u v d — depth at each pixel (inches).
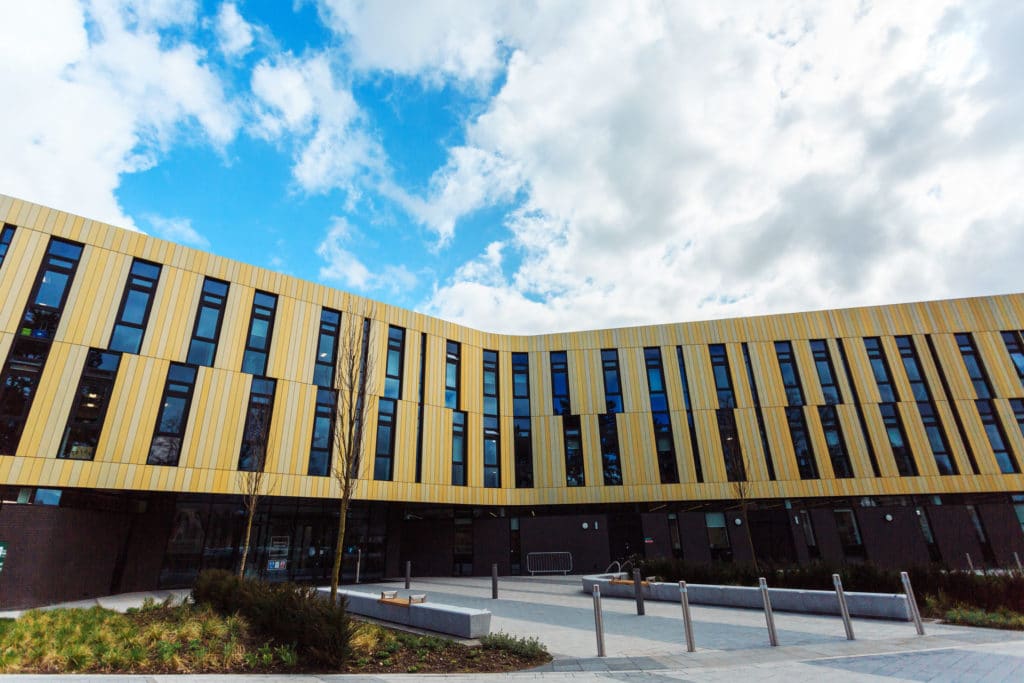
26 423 580.7
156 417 665.6
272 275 821.2
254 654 293.1
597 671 277.6
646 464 991.6
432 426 948.0
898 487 912.9
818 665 274.1
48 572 518.3
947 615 409.4
